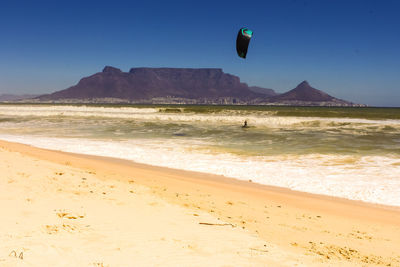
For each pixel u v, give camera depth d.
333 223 7.21
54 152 16.14
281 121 35.94
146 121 39.25
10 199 6.29
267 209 8.01
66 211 5.77
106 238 4.79
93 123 36.34
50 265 3.67
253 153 16.61
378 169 12.95
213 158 15.26
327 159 15.06
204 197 8.73
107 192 7.75
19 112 54.88
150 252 4.43
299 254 5.14
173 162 14.27
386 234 6.65
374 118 43.34
